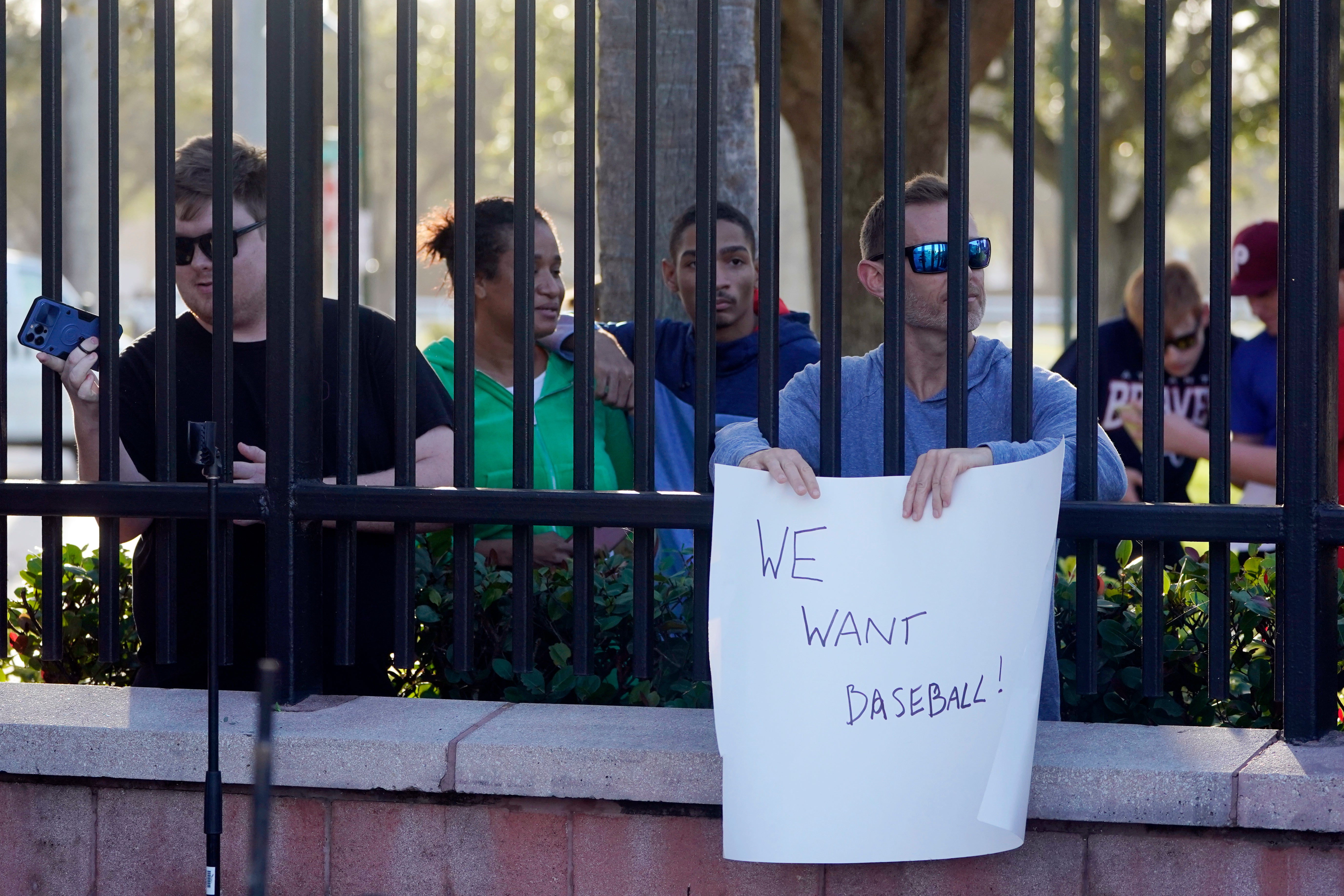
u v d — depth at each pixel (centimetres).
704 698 776
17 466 3953
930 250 698
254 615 828
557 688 783
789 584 611
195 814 708
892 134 677
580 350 716
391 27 6862
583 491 716
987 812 607
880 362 732
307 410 751
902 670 606
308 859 699
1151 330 679
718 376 1164
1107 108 5359
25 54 7738
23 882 723
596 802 675
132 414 859
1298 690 667
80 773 703
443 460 849
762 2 679
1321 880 624
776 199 688
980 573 608
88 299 4878
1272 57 5284
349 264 742
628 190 1359
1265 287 1446
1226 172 662
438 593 841
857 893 657
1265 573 843
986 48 2116
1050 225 7706
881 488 609
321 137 751
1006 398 712
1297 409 662
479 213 1103
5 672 975
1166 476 1694
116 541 767
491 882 685
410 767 677
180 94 8131
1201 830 633
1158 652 688
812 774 604
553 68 6588
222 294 755
